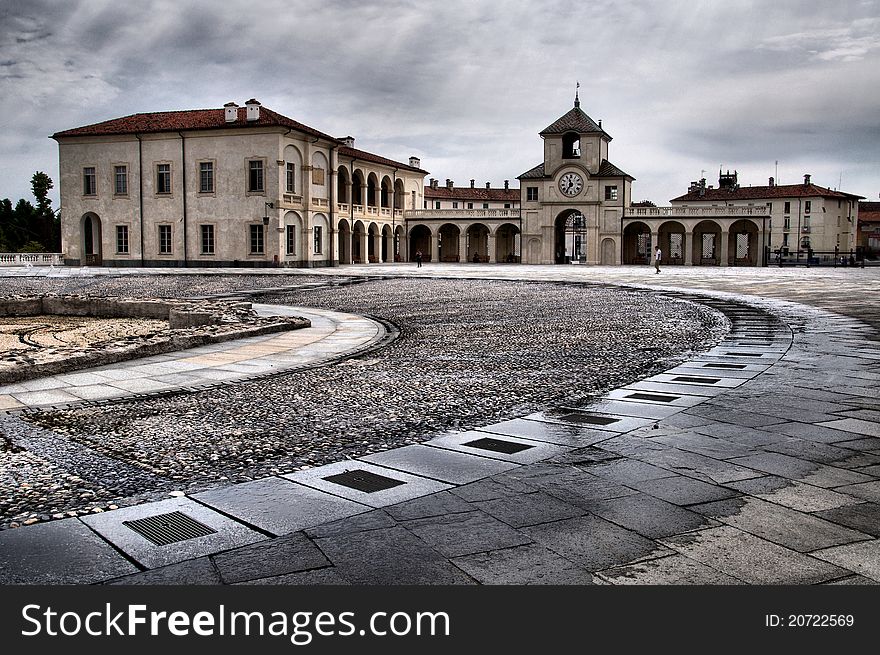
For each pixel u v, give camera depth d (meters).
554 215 77.06
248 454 6.20
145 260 61.44
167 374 10.42
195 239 60.09
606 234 75.94
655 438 6.41
